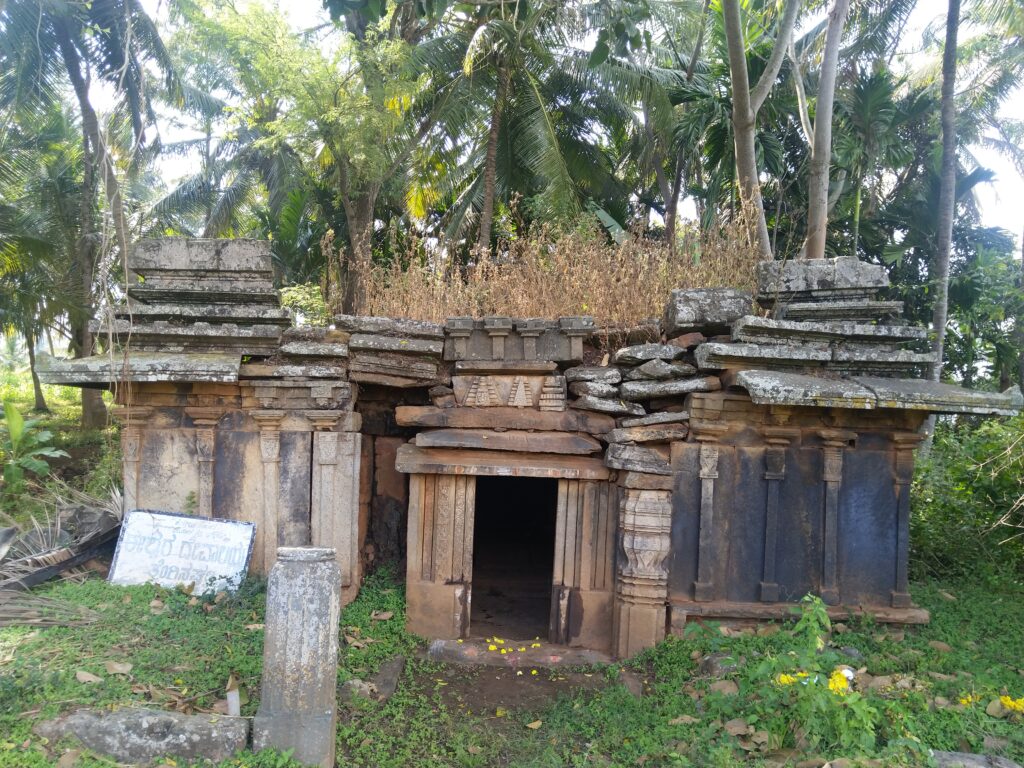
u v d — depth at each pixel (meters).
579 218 11.73
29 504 7.74
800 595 5.41
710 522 5.38
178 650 4.32
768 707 3.79
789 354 5.16
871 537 5.44
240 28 11.12
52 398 20.52
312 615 3.57
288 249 16.97
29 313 14.62
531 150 13.34
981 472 7.02
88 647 4.21
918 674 4.48
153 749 3.41
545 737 4.26
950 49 10.51
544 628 6.14
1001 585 6.28
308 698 3.53
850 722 3.52
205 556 5.35
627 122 15.59
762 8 10.87
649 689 4.76
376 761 3.87
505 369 5.70
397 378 5.81
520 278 7.42
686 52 14.52
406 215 17.27
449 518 5.58
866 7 12.30
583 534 5.58
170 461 5.59
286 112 12.25
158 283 5.73
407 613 5.56
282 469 5.61
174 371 5.11
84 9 11.31
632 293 6.88
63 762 3.21
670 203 15.36
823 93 8.92
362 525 6.20
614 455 5.29
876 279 5.72
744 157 8.75
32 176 14.93
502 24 12.02
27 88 11.70
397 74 11.76
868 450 5.45
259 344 5.55
